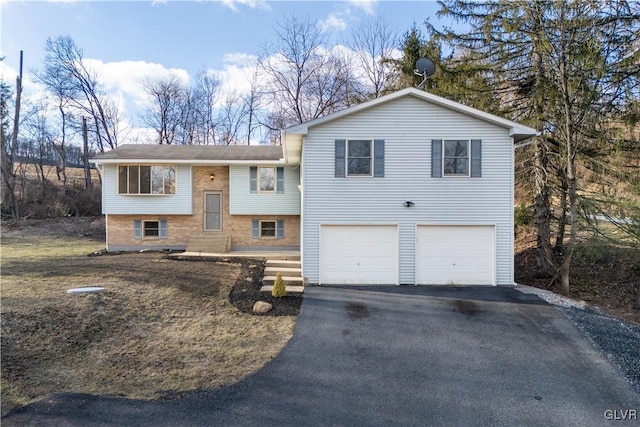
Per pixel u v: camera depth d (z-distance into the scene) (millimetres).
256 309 8727
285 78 27625
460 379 5871
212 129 32844
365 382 5734
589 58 10836
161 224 16531
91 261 12984
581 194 12750
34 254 15094
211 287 10078
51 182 31750
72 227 24188
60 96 30141
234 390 5398
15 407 4699
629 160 12031
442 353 6773
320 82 27219
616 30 10828
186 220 16609
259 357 6504
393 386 5629
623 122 11344
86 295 8250
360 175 11180
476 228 11172
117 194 15883
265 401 5125
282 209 16297
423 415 4910
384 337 7441
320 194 11211
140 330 7277
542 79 12031
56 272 10711
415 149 11172
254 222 16766
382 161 11164
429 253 11211
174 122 32594
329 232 11250
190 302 8883
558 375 6039
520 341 7289
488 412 5008
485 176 11125
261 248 16703
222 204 16719
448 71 14414
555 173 13516
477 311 8898
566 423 4797
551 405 5195
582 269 14008
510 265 11102
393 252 11234
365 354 6703
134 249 16359
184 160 15766
